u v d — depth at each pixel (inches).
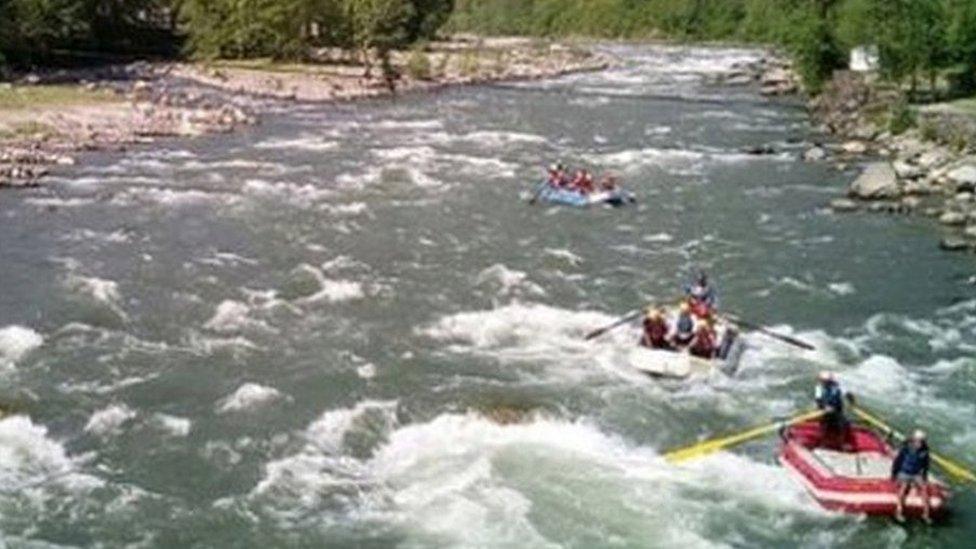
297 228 1612.9
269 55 3804.1
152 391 991.6
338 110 2957.7
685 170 2139.5
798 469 843.4
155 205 1743.4
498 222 1679.4
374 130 2598.4
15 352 1072.2
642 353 1063.6
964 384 1044.5
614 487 831.7
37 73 3161.9
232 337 1135.0
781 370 1078.4
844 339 1173.1
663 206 1814.7
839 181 2023.9
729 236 1616.6
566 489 826.2
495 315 1224.2
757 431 896.9
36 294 1261.1
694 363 1050.7
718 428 945.5
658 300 1295.5
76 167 2017.7
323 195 1845.5
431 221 1676.9
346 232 1596.9
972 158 1951.3
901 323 1225.4
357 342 1130.0
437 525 772.6
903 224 1688.0
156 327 1160.2
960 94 2714.1
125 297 1258.6
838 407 889.5
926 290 1350.9
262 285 1320.1
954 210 1733.5
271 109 2898.6
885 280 1392.7
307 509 794.8
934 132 2201.0
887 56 2755.9
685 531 771.4
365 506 799.1
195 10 3769.7
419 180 1994.3
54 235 1539.1
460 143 2429.9
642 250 1530.5
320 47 4003.4
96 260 1413.6
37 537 747.4
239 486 826.2
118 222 1625.2
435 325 1190.3
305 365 1061.8
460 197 1854.1
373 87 3405.5
